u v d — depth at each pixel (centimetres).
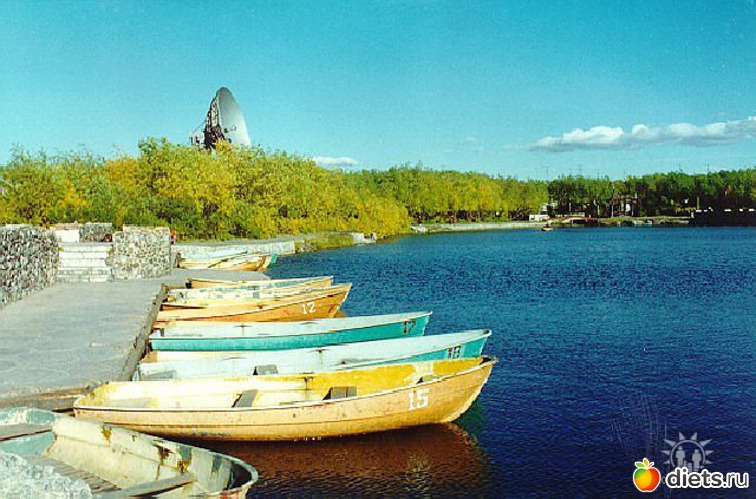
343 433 1156
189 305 2159
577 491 1030
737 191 13650
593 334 2209
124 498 707
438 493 1017
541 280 3928
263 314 2061
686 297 3139
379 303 2983
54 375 1151
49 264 2483
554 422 1322
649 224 14150
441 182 12612
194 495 688
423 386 1158
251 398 1178
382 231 9219
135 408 1073
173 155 5794
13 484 721
